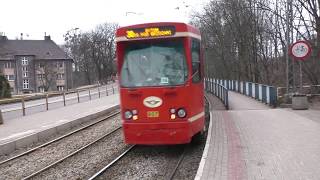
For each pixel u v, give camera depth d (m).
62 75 118.25
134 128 13.25
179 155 13.80
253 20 48.03
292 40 31.22
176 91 13.05
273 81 44.69
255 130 15.65
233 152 11.87
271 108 24.75
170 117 13.06
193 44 13.75
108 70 123.25
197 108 14.01
